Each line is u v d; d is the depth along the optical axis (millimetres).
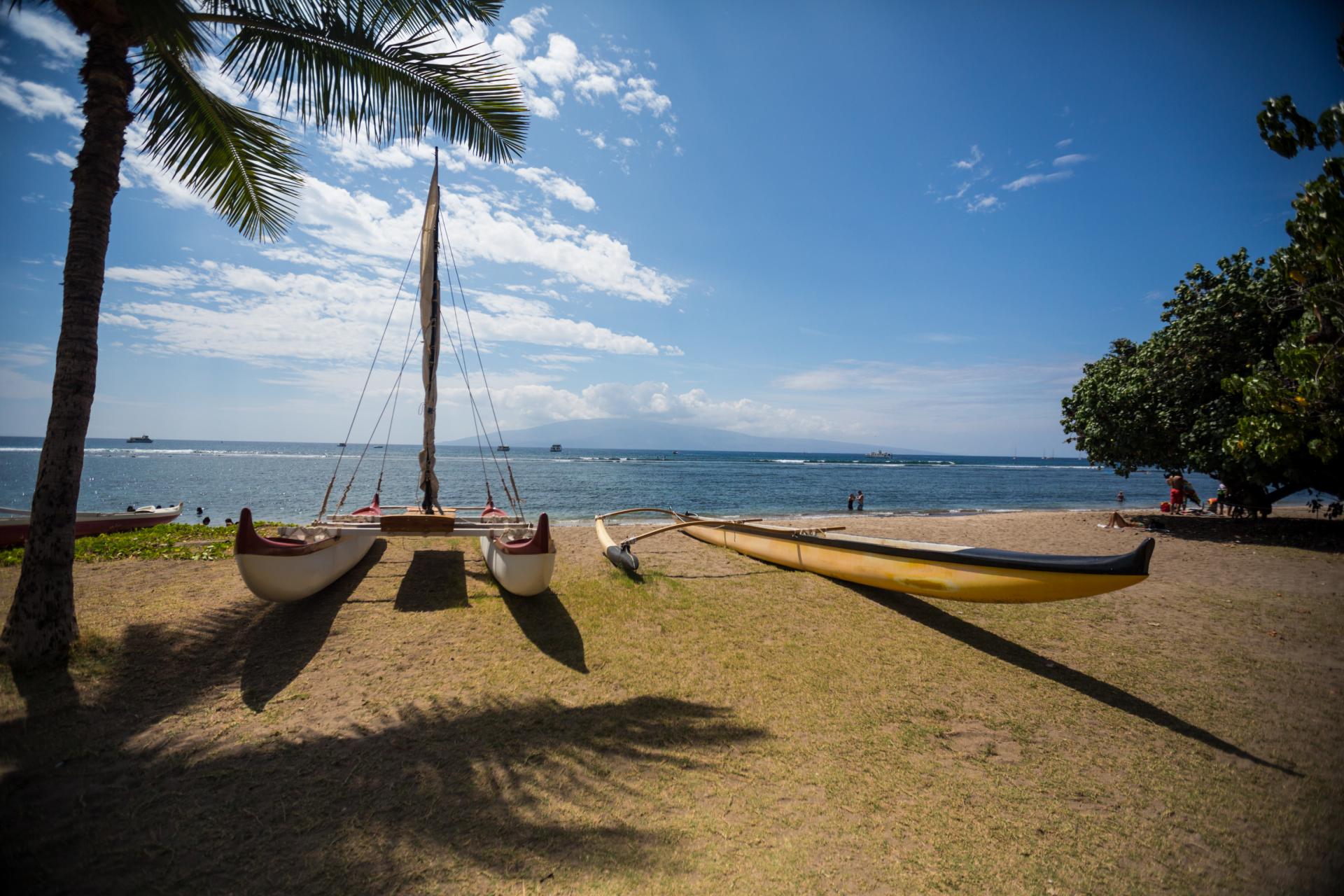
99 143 4719
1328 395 8656
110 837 2916
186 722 4059
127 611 5840
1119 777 3941
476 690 4770
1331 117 5969
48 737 3748
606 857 2955
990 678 5469
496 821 3189
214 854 2846
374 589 6980
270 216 7508
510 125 6832
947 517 20750
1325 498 29094
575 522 19000
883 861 3051
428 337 7785
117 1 4293
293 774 3531
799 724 4508
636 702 4711
